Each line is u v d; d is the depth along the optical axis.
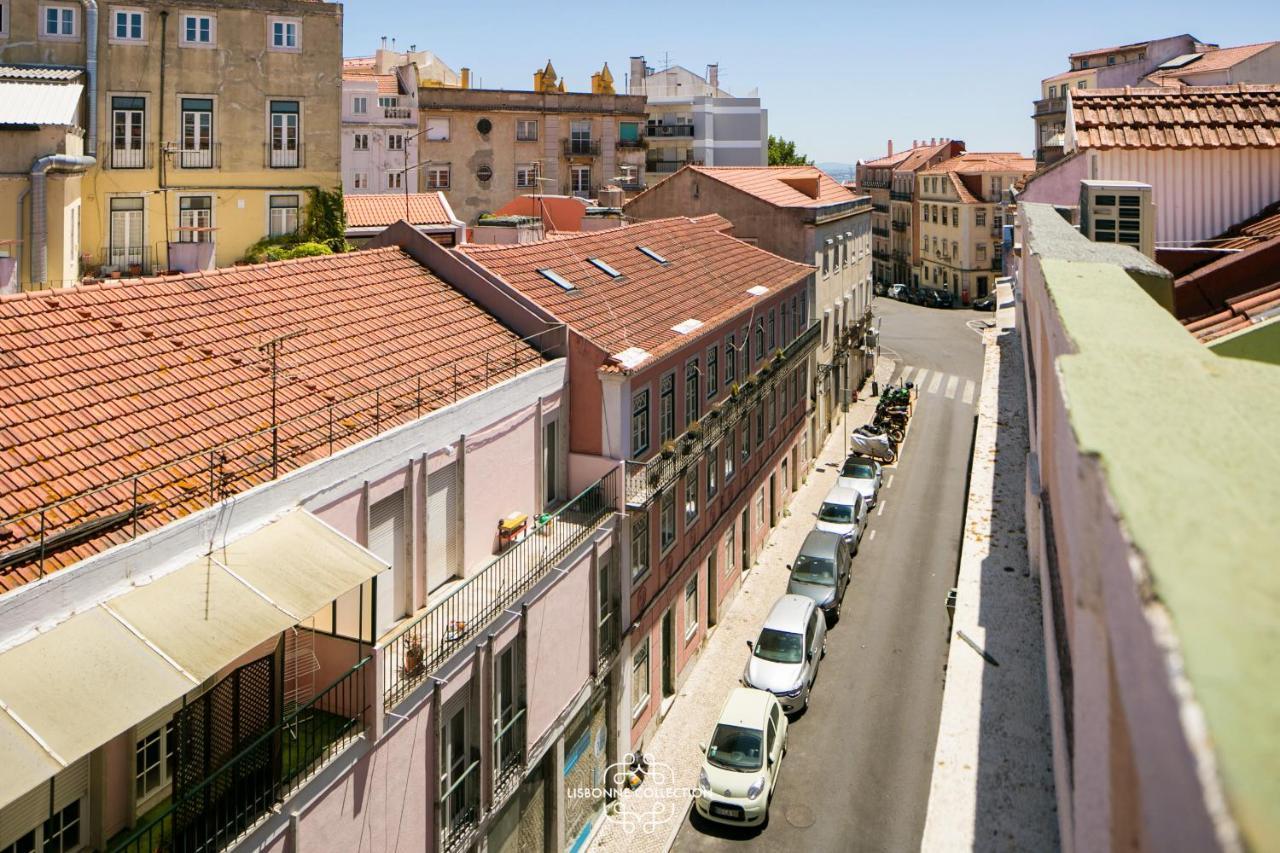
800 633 24.84
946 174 88.88
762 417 33.03
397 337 18.25
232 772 10.56
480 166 67.56
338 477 13.47
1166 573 1.59
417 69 71.25
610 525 19.83
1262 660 1.38
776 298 34.25
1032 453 6.92
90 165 27.38
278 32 33.69
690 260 31.33
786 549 33.75
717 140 86.88
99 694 9.06
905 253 100.31
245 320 16.56
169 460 12.50
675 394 24.06
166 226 32.56
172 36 32.22
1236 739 1.25
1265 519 1.72
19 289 25.61
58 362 13.48
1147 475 1.93
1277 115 10.71
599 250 28.00
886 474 41.69
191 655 9.88
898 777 21.16
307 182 34.53
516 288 21.34
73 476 11.60
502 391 17.58
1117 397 2.39
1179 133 10.61
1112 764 2.19
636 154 71.62
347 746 12.02
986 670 5.18
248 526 11.98
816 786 20.97
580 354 20.20
